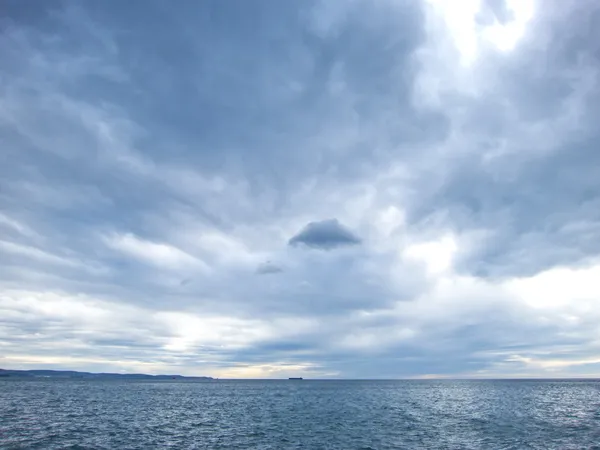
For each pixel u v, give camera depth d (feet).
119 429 191.21
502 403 347.36
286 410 298.76
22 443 150.51
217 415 260.62
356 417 246.27
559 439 160.97
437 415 253.24
